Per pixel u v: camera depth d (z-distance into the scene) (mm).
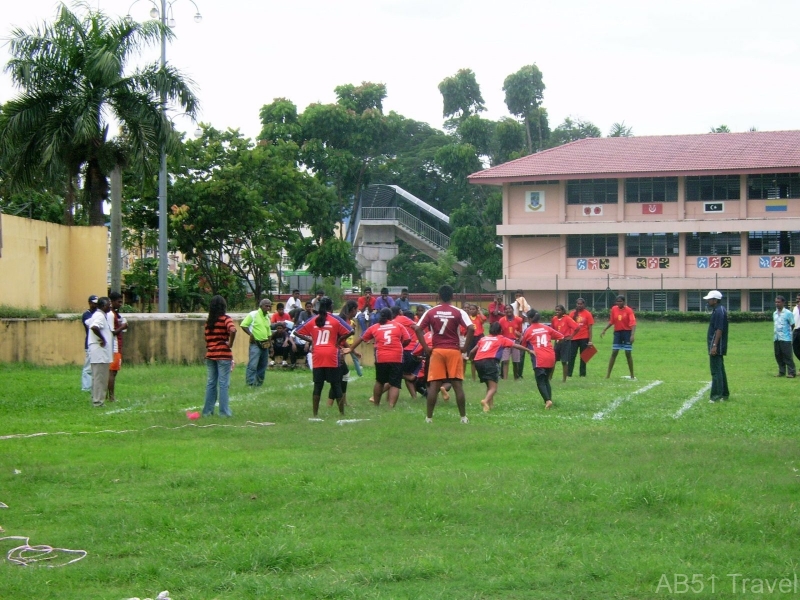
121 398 16406
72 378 19656
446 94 62094
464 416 13234
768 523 7219
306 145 55438
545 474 9000
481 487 8430
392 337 15133
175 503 8078
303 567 6348
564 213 48969
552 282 48938
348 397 16625
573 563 6305
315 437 11719
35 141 27000
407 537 7039
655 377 22000
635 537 6969
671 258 48188
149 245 41125
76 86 27734
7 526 7438
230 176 38625
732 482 8750
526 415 14211
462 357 13469
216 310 13867
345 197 60875
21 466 9734
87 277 29453
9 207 35219
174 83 28203
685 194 47812
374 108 57312
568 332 20422
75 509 7941
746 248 47312
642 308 48844
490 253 55688
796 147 48000
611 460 9961
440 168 66875
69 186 32344
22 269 26109
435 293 54188
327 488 8406
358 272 54844
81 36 27938
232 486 8539
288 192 43125
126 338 22969
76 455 10594
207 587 5922
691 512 7633
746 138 50438
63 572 6199
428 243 58875
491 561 6375
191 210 37969
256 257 39188
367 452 10625
